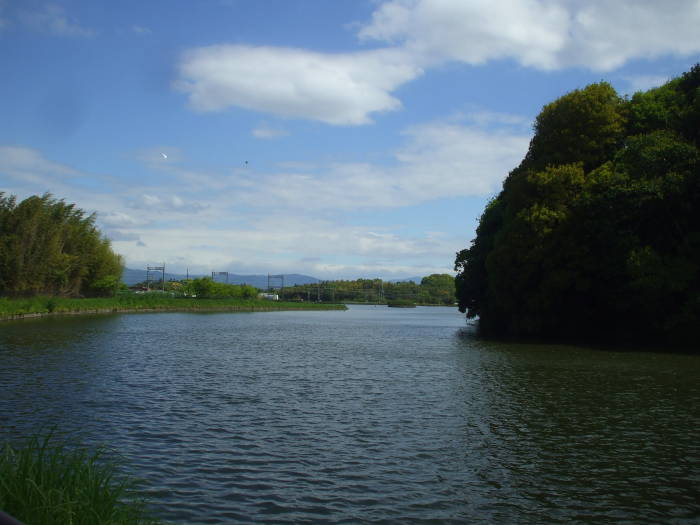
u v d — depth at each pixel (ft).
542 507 28.89
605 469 34.55
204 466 34.19
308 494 30.07
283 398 55.67
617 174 106.52
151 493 29.58
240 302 366.63
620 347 106.63
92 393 56.03
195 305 323.78
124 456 35.70
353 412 49.47
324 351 103.60
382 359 89.66
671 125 112.88
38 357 82.99
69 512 18.56
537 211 115.44
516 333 140.46
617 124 120.37
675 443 39.96
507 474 33.63
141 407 50.21
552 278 113.80
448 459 36.32
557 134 125.29
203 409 50.01
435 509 28.45
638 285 101.81
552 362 84.07
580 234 113.19
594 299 123.65
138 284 517.96
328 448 38.45
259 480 32.01
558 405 52.54
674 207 102.58
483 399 55.36
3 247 198.70
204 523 26.09
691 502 29.71
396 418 47.32
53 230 223.71
